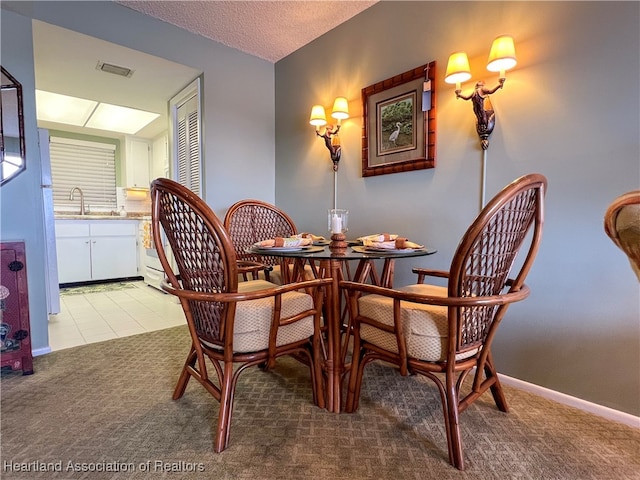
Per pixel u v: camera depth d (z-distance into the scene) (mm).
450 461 1096
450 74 1642
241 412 1398
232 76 2809
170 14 2348
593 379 1410
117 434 1244
